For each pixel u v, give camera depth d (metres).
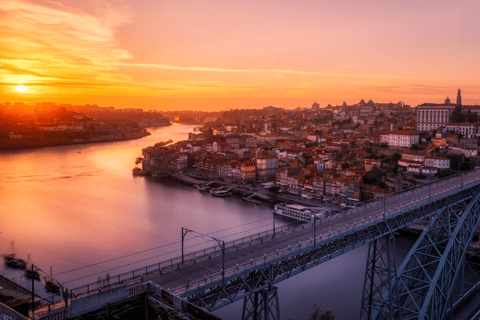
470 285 106.88
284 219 184.00
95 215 185.88
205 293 57.09
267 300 64.12
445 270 84.06
